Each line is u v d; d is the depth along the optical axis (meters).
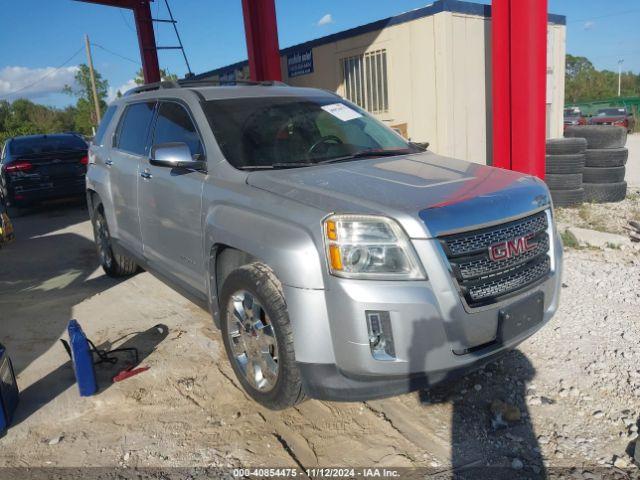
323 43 10.86
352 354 2.74
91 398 3.67
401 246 2.73
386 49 9.61
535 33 6.41
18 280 6.48
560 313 4.59
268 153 3.84
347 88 10.60
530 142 6.64
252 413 3.45
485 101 9.38
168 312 5.10
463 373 2.91
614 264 5.79
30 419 3.46
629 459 2.87
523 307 3.05
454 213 2.82
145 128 4.87
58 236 8.90
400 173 3.44
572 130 9.09
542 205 3.29
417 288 2.71
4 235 8.12
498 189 3.15
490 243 2.92
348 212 2.79
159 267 4.63
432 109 9.03
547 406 3.36
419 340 2.72
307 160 3.85
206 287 3.82
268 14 9.50
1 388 3.33
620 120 30.44
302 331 2.84
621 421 3.18
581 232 6.89
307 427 3.29
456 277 2.79
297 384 3.00
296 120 4.21
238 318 3.39
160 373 3.95
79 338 3.60
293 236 2.89
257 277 3.10
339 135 4.23
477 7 8.95
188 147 3.80
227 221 3.36
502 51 6.85
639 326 4.27
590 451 2.96
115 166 5.26
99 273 6.50
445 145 8.95
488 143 9.57
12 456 3.12
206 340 4.45
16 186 10.62
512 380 3.65
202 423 3.37
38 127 61.88
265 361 3.23
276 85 4.99
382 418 3.33
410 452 3.02
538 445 3.03
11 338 4.70
